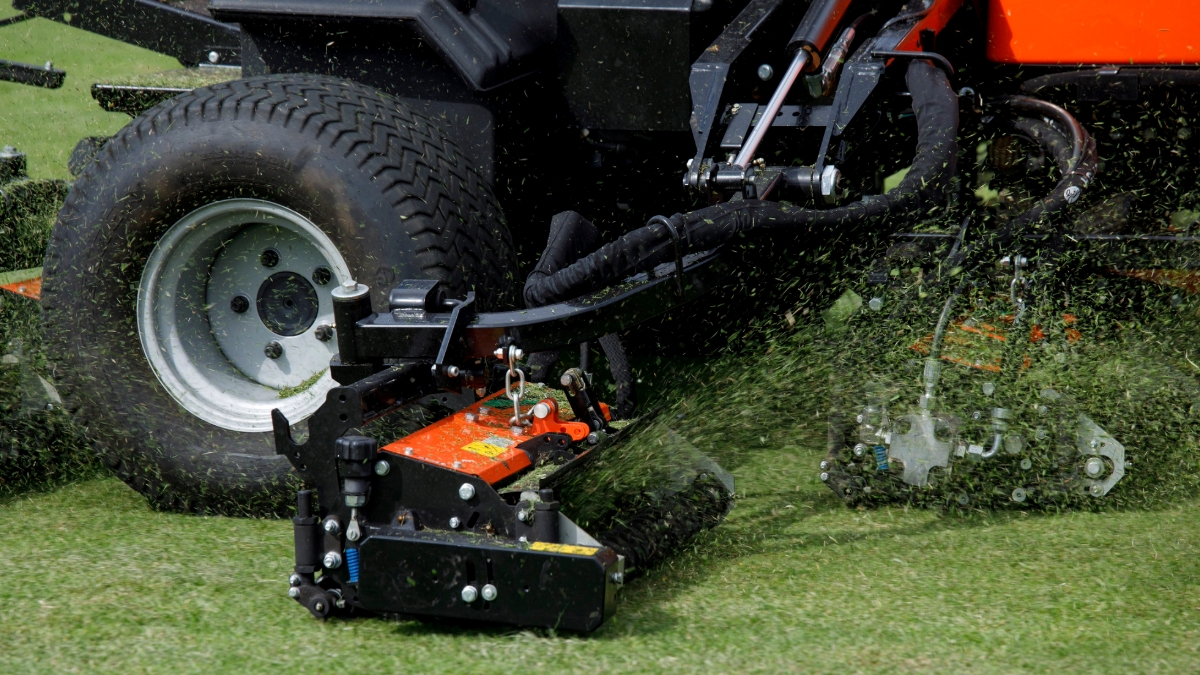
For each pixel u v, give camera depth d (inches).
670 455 460.4
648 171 546.9
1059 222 486.0
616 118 500.7
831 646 373.7
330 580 392.2
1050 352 488.1
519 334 406.0
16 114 1202.6
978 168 546.9
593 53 495.5
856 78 471.8
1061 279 505.7
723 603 404.5
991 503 490.0
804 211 424.5
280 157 466.6
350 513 382.3
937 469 486.6
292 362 507.2
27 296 543.5
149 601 411.5
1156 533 461.7
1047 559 440.5
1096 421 497.7
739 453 548.7
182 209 484.4
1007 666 361.4
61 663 370.0
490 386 444.5
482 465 379.9
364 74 517.7
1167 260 494.0
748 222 414.0
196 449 493.0
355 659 367.2
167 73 682.8
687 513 449.7
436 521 378.6
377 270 466.0
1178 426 498.6
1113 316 513.0
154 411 497.7
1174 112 501.7
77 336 498.6
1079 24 502.0
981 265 492.7
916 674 356.5
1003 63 525.7
